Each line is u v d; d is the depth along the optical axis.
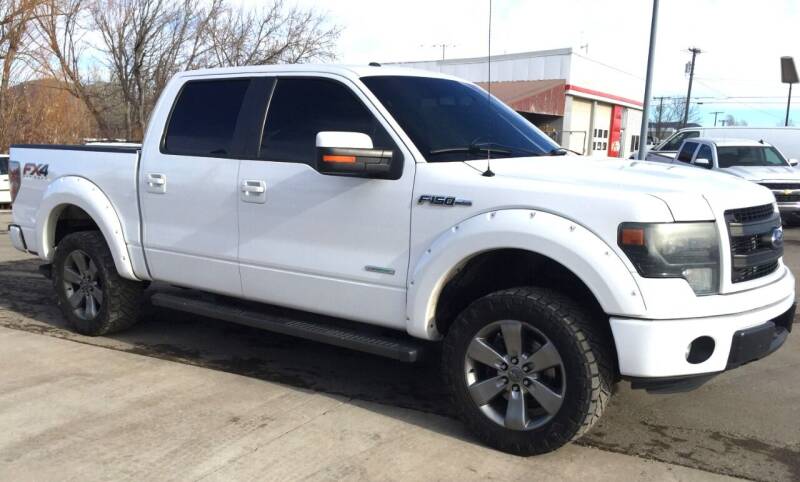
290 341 5.83
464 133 4.29
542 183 3.58
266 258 4.52
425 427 4.04
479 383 3.74
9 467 3.51
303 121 4.46
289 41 23.92
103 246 5.57
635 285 3.25
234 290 4.77
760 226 3.66
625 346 3.29
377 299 4.08
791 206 13.65
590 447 3.81
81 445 3.75
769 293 3.62
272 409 4.27
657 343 3.25
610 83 35.56
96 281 5.70
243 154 4.64
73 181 5.62
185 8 22.80
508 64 31.17
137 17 22.25
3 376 4.80
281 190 4.40
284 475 3.44
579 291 3.75
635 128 42.94
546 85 28.83
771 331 3.54
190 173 4.88
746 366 5.21
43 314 6.56
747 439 3.94
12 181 6.34
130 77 22.64
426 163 3.92
